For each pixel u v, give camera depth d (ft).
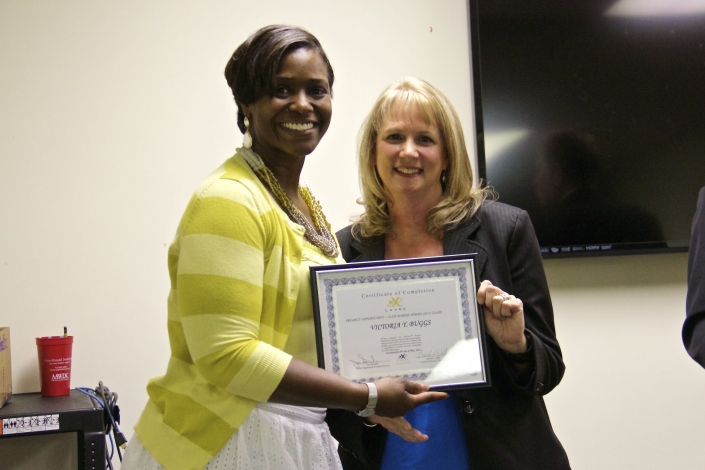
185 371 3.81
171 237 7.91
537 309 5.05
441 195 5.52
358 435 4.92
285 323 3.81
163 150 7.95
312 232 4.25
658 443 8.61
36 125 7.70
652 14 8.54
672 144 8.50
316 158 8.26
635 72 8.49
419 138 5.28
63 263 7.68
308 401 3.56
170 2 8.05
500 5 8.39
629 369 8.64
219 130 8.08
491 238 5.18
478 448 4.85
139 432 3.86
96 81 7.86
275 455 3.67
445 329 4.34
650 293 8.74
